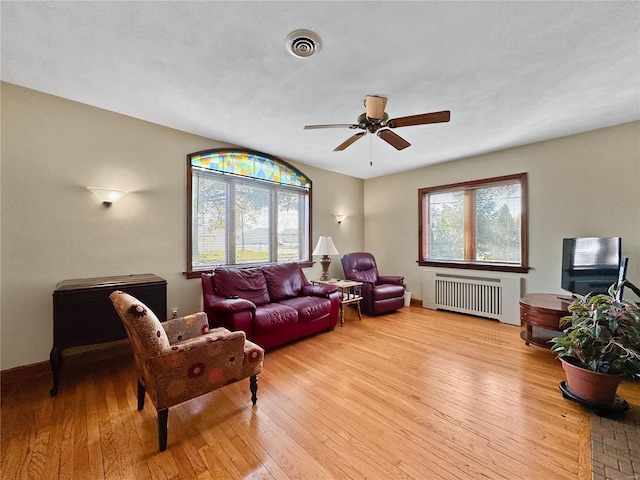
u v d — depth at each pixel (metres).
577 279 3.05
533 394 2.11
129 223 2.89
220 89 2.38
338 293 3.78
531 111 2.77
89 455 1.52
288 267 3.95
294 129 3.22
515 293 3.80
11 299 2.31
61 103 2.52
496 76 2.18
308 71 2.11
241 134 3.38
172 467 1.45
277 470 1.43
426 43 1.81
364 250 5.72
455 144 3.73
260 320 2.83
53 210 2.48
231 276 3.29
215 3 1.50
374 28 1.68
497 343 3.15
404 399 2.05
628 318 1.82
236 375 1.88
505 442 1.61
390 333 3.53
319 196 4.94
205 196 3.53
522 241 3.79
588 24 1.64
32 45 1.83
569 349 2.00
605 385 1.84
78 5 1.50
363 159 4.43
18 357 2.34
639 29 1.68
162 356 1.57
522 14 1.58
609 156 3.16
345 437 1.66
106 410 1.94
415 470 1.42
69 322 2.17
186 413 1.90
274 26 1.67
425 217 4.93
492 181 4.07
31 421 1.81
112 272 2.78
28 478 1.38
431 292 4.71
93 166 2.68
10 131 2.30
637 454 1.51
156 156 3.07
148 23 1.64
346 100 2.56
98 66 2.06
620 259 2.63
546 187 3.60
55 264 2.49
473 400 2.04
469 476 1.38
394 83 2.28
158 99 2.55
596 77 2.19
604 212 3.19
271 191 4.27
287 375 2.44
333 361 2.71
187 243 3.30
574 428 1.73
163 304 2.58
